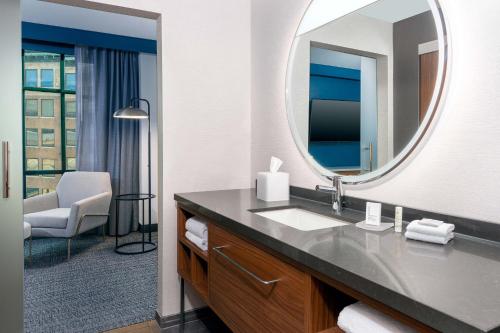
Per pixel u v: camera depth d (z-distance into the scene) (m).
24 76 3.94
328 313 0.90
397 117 1.23
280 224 1.15
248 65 2.10
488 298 0.60
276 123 1.88
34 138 4.03
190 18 1.92
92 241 3.83
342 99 1.47
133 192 4.20
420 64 1.15
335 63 1.51
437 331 0.60
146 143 4.29
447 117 1.06
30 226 3.02
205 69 1.97
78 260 3.16
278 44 1.85
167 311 1.95
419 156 1.15
